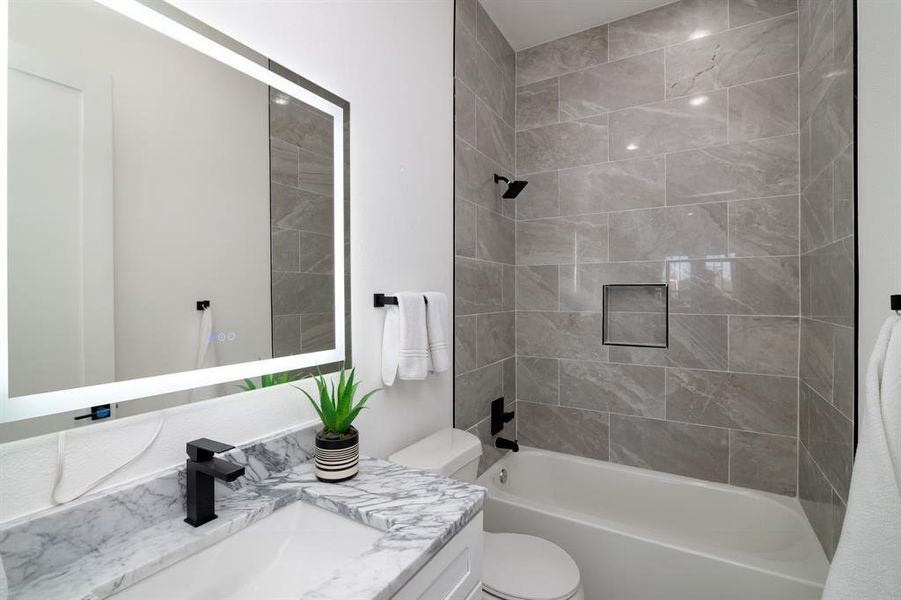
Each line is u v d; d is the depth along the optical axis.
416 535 0.76
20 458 0.65
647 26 2.22
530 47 2.53
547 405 2.48
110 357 0.76
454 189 1.92
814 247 1.68
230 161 0.98
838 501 1.40
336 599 0.60
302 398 1.15
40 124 0.68
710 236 2.08
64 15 0.71
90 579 0.64
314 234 1.20
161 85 0.84
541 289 2.49
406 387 1.59
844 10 1.34
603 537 1.66
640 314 2.26
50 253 0.69
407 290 1.59
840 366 1.38
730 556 1.47
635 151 2.25
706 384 2.09
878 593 0.79
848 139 1.30
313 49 1.19
